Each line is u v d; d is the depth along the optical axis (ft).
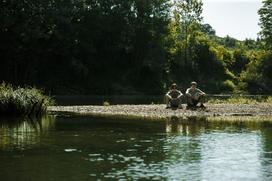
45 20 239.09
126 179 30.53
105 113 87.71
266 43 294.05
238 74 327.47
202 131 57.11
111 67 275.59
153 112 88.33
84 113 87.76
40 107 81.87
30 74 242.17
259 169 33.91
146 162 36.22
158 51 278.05
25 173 32.17
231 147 43.80
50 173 32.17
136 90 266.36
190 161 36.70
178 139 49.44
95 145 45.01
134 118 75.97
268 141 48.01
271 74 279.08
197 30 313.73
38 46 238.48
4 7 233.14
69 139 49.49
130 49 274.16
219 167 34.45
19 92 81.51
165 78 286.05
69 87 248.93
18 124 65.62
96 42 270.87
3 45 233.55
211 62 309.83
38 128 60.29
